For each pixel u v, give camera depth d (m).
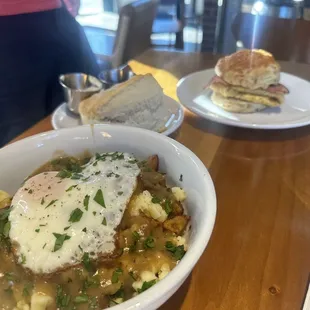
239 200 0.31
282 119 0.43
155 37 1.03
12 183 0.30
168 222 0.25
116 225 0.23
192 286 0.24
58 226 0.23
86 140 0.32
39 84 0.66
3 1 0.58
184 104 0.44
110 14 1.10
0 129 0.62
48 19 0.63
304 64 0.58
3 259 0.23
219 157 0.37
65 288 0.22
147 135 0.30
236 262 0.26
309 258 0.26
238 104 0.44
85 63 0.71
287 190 0.33
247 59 0.46
